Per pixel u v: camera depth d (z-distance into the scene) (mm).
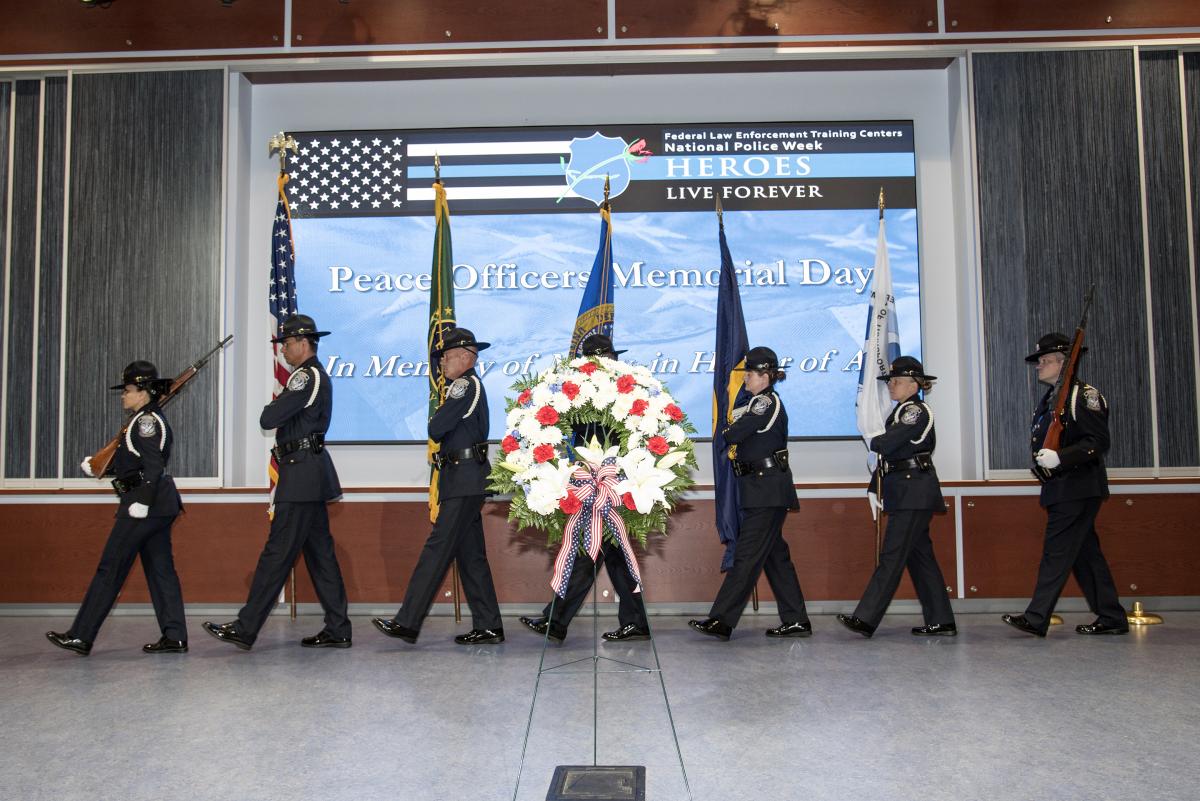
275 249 6648
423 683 4441
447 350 5340
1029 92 7027
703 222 7266
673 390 7164
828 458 7117
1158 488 6543
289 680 4523
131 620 6406
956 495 6492
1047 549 5559
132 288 6961
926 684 4336
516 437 3227
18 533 6613
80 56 7105
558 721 3754
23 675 4668
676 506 6504
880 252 6875
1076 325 6875
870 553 6473
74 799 2910
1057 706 3932
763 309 7211
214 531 6523
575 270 7258
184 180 7016
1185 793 2889
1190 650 5145
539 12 7098
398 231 7293
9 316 7004
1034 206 6957
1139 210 6953
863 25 7082
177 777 3104
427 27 7105
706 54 7055
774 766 3152
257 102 7438
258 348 7273
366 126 7410
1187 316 6895
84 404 6902
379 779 3061
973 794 2883
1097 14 7059
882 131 7332
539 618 5992
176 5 7125
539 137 7332
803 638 5578
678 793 2893
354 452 7184
